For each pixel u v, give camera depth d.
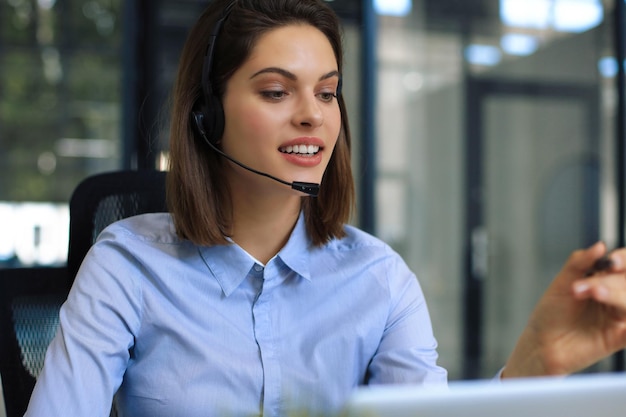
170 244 1.09
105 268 1.05
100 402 0.98
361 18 3.54
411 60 3.65
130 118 3.29
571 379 0.65
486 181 3.75
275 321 1.08
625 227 3.62
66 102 3.31
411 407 0.62
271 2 1.02
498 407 0.63
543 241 3.80
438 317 3.73
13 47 3.28
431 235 3.71
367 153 3.55
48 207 3.29
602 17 3.71
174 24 3.33
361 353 1.11
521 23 3.74
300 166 1.01
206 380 1.02
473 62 3.72
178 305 1.05
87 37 3.32
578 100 3.77
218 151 1.03
